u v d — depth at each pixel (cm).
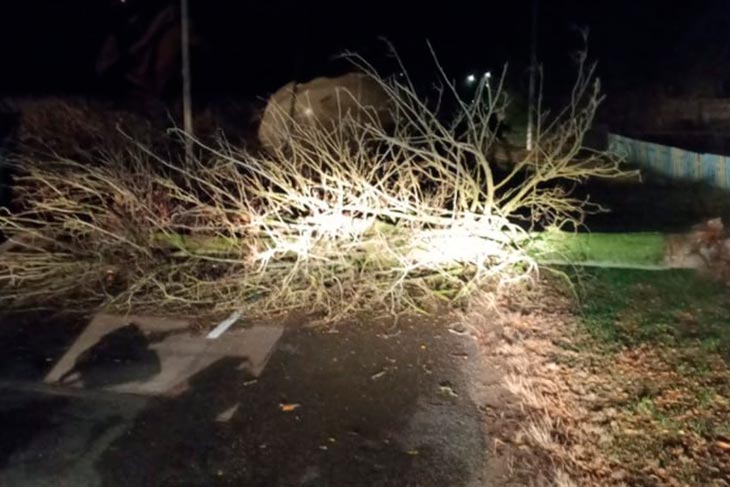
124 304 674
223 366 567
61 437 475
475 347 594
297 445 467
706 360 557
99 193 740
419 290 698
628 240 749
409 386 537
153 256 731
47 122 936
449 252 708
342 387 537
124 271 724
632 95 2078
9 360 576
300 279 697
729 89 2259
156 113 1276
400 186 743
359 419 496
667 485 420
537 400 509
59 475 438
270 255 689
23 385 539
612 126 1889
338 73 1702
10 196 870
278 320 646
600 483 423
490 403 512
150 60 1361
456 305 669
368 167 814
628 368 550
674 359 561
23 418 496
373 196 711
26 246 732
